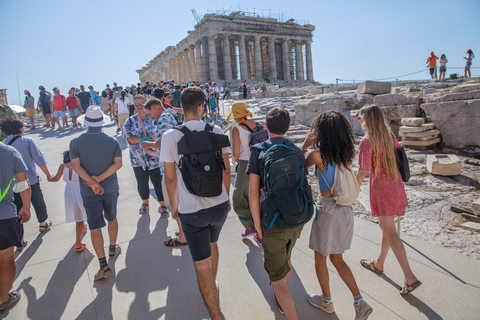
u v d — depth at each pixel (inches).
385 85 430.3
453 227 180.9
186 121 121.0
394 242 126.0
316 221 117.2
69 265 162.4
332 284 137.7
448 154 278.8
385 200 126.0
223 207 119.3
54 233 201.2
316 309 123.2
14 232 130.0
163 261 162.1
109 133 587.8
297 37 2518.5
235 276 147.0
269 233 106.0
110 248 165.5
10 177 129.0
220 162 113.9
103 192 151.9
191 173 109.1
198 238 115.3
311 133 120.0
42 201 201.2
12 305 132.2
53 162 385.4
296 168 103.2
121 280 147.1
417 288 130.5
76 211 174.1
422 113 348.8
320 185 116.6
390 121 366.9
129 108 564.7
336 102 435.2
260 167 107.0
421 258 150.9
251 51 2610.7
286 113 112.3
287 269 110.3
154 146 169.0
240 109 176.2
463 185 239.0
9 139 186.5
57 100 651.5
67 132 625.6
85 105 717.3
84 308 129.0
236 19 2218.3
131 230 199.6
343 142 109.0
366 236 176.7
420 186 241.9
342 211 113.7
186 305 128.4
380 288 132.4
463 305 119.4
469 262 145.9
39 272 156.3
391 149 123.0
